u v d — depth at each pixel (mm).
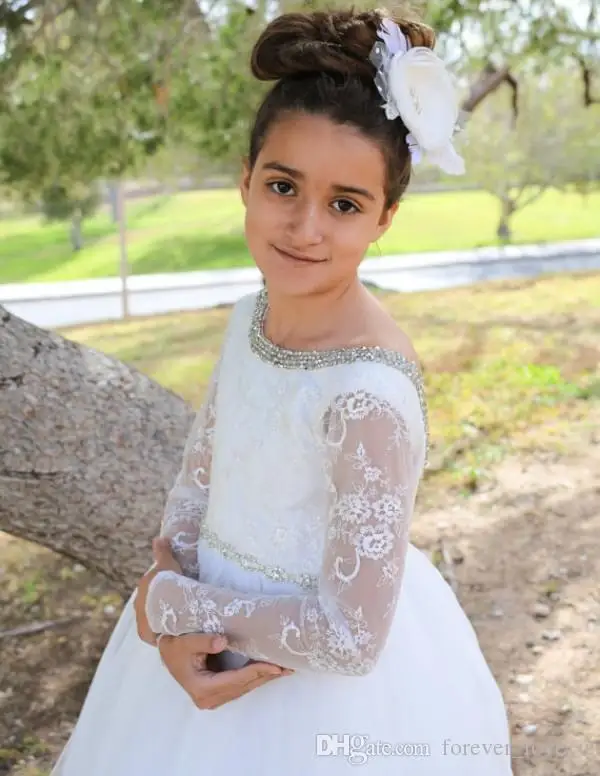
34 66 4770
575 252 18156
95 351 2645
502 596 3615
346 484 1272
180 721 1522
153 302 13375
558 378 6684
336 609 1258
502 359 7375
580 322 9000
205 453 1669
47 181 5109
